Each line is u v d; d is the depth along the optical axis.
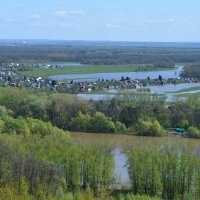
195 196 92.50
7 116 146.75
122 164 112.69
